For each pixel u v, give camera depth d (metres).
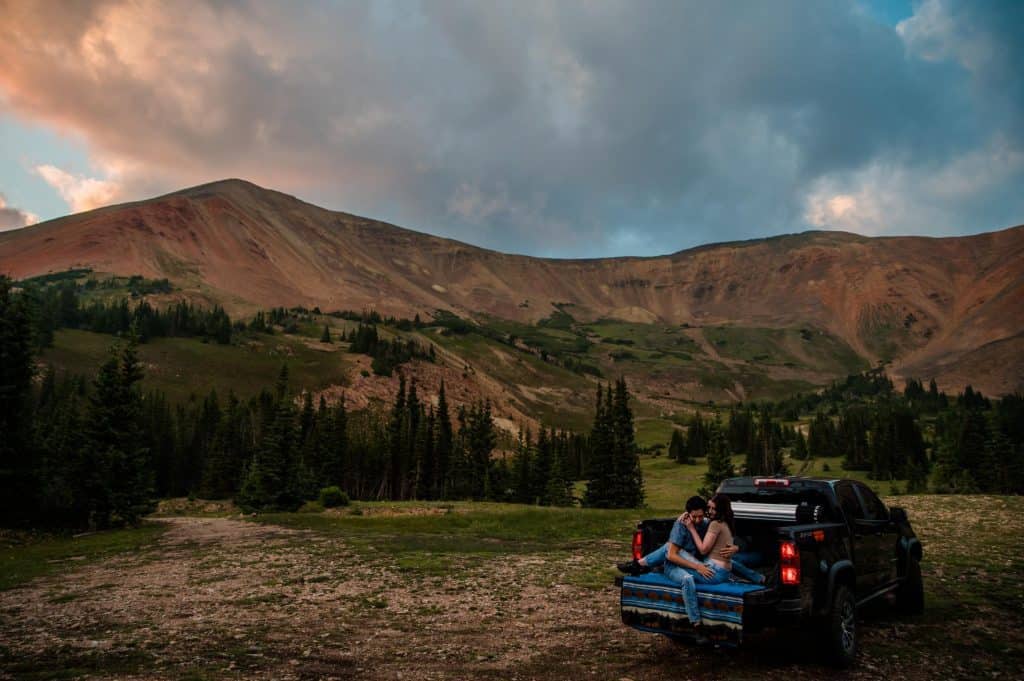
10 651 8.81
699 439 192.38
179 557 20.30
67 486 35.00
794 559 7.38
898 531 10.36
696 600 7.43
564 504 90.00
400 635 9.63
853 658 7.98
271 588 13.97
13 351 33.31
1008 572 13.74
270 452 64.06
